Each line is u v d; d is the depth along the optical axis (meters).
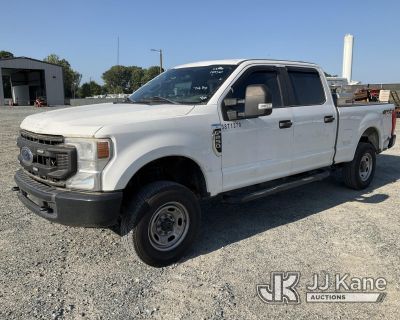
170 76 5.32
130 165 3.69
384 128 7.25
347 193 6.72
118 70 106.38
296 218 5.48
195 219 4.25
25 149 4.16
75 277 3.83
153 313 3.26
